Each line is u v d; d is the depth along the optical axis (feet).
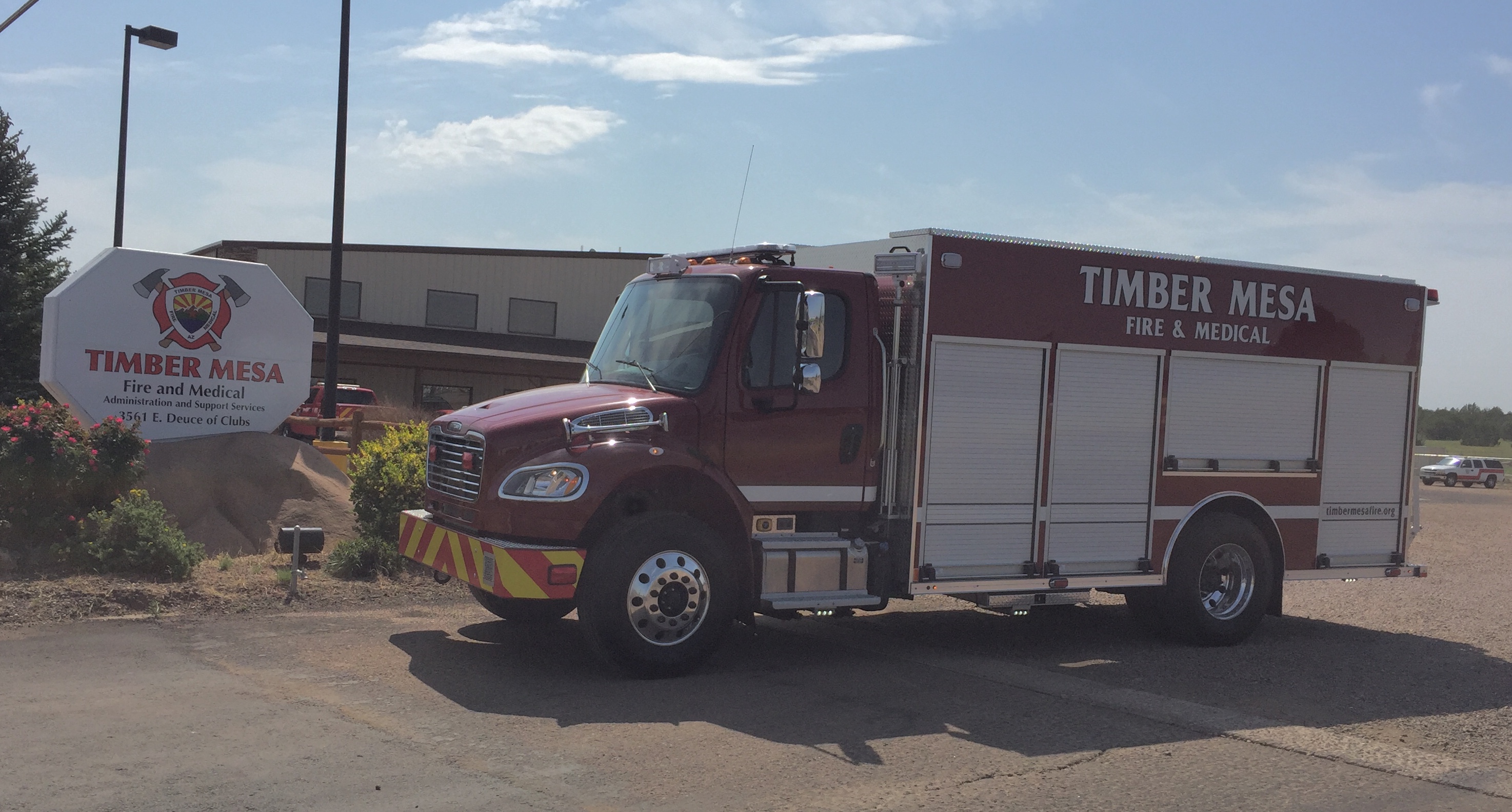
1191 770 19.15
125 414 37.27
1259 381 31.40
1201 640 30.58
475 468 24.34
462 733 19.27
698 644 24.26
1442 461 187.21
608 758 18.31
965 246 26.89
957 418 26.96
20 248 78.33
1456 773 19.60
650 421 24.48
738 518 25.27
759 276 25.72
